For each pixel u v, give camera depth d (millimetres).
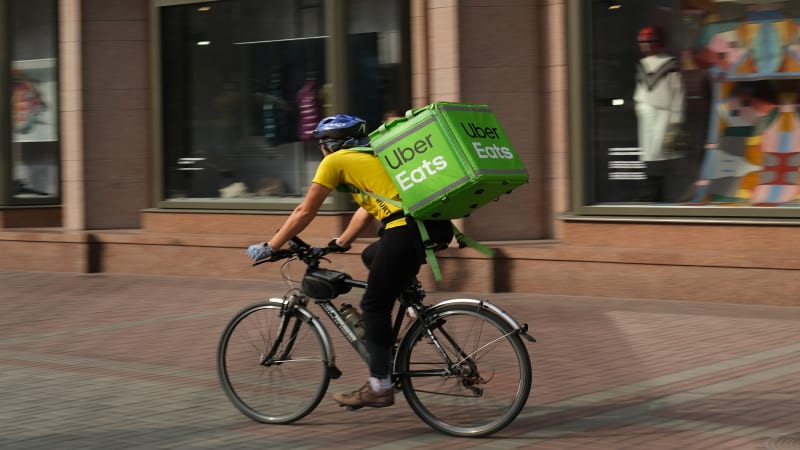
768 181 15867
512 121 17984
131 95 21781
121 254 20500
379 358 8773
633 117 16672
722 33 16094
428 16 18297
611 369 11117
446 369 8703
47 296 17938
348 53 18875
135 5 21719
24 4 22984
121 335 13984
